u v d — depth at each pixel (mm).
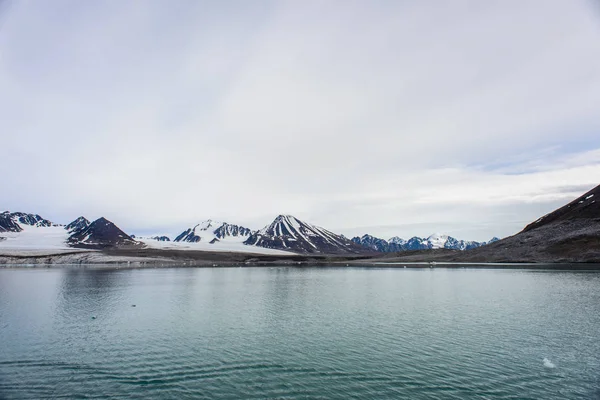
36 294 56719
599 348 25891
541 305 42125
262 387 20078
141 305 46188
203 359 24703
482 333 30141
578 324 32594
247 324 34812
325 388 19891
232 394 19203
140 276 97938
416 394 19016
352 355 25219
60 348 27250
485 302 45406
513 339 28266
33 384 20656
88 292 59594
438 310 40719
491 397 18625
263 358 24828
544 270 95500
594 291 52562
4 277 90250
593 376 21062
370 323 34688
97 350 26750
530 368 22344
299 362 23984
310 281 82500
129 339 29656
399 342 28078
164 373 22234
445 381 20625
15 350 26797
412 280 79312
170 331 32219
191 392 19453
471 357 24422
